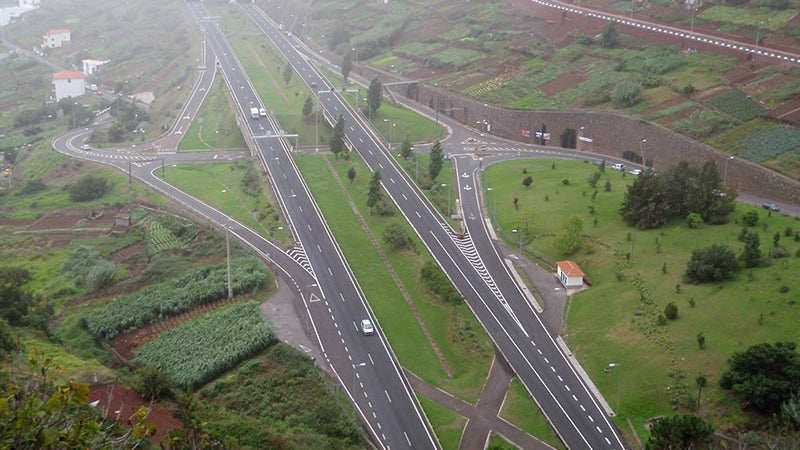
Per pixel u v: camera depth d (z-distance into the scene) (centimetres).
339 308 11481
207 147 19200
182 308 11244
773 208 13238
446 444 8750
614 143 17275
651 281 11281
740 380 8675
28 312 10944
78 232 14438
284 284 12094
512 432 8969
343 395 9519
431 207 14812
